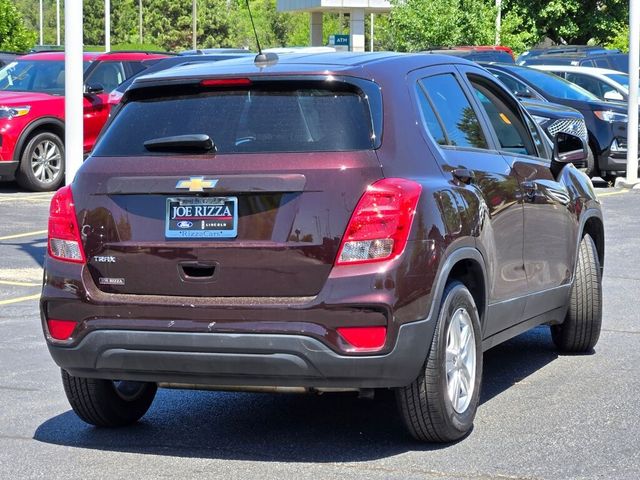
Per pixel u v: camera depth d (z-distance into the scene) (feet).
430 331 21.62
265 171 21.35
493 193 24.86
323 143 21.59
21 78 77.25
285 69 22.45
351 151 21.44
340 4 196.13
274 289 21.13
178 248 21.63
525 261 26.63
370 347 20.79
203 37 418.92
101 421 24.63
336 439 23.67
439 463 21.79
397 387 22.00
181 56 75.31
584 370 29.43
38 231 55.42
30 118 72.28
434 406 22.06
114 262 22.13
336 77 22.18
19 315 37.14
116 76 78.74
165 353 21.48
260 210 21.31
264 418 25.55
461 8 144.66
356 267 20.86
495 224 24.73
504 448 22.68
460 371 23.11
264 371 21.07
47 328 22.80
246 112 22.31
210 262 21.43
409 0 144.15
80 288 22.22
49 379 29.14
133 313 21.71
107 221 22.29
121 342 21.74
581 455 22.15
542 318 28.43
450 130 24.39
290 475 21.26
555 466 21.48
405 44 146.20
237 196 21.44
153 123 22.81
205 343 21.08
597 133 76.79
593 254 30.78
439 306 21.86
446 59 25.94
